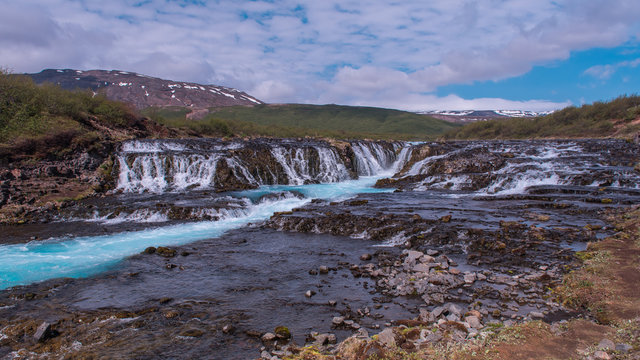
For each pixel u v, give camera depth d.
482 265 10.96
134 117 38.56
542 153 34.16
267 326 7.69
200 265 11.69
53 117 28.70
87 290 9.78
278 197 22.25
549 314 7.62
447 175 27.72
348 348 5.98
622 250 10.75
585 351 5.35
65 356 6.65
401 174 32.69
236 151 29.34
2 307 8.79
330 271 10.94
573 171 25.52
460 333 6.49
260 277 10.57
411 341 6.28
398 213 17.11
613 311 7.12
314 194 24.28
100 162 25.72
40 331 7.22
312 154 32.41
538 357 5.33
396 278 9.90
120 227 16.59
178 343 7.05
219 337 7.27
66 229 16.22
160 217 18.09
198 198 21.48
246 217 18.62
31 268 11.52
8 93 27.06
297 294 9.30
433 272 10.07
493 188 24.41
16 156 22.45
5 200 18.84
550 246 12.31
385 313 8.08
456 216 16.50
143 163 26.02
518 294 8.72
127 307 8.72
